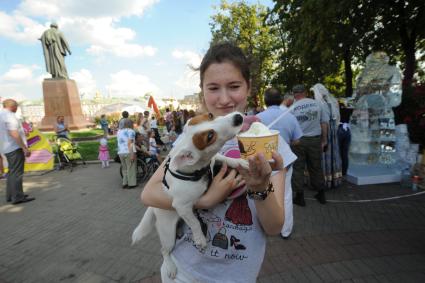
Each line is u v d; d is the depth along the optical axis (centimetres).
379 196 520
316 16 858
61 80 2077
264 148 104
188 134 104
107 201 604
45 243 420
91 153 1291
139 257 361
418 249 335
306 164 520
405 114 736
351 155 703
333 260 322
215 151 102
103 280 319
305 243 362
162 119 2328
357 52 1100
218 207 120
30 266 358
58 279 327
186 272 127
